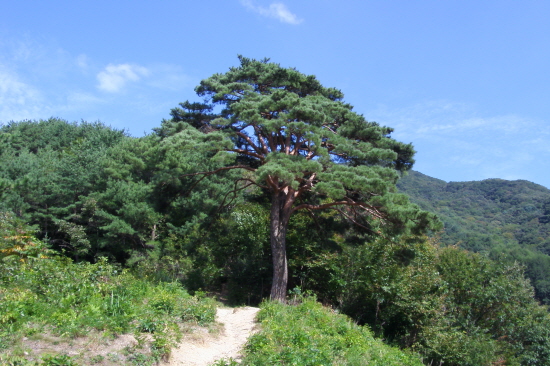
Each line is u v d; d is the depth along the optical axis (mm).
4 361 7164
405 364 13469
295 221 24109
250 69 22141
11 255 12367
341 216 23031
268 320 13031
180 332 10898
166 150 19312
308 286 23094
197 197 27609
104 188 29266
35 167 31266
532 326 25969
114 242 27062
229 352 10867
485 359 20500
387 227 19172
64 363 7492
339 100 23453
